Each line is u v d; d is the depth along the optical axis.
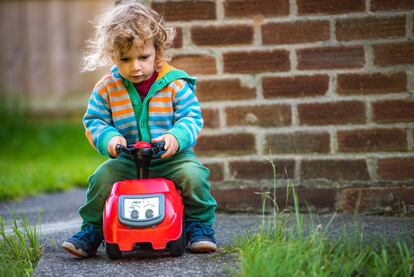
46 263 3.79
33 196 6.62
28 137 10.52
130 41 3.81
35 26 12.63
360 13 4.74
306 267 3.32
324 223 4.49
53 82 12.66
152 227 3.65
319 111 4.82
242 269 3.35
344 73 4.78
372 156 4.79
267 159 4.87
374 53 4.75
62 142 10.23
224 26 4.85
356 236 3.81
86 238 3.91
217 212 4.93
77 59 12.62
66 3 12.63
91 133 3.99
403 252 3.53
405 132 4.75
